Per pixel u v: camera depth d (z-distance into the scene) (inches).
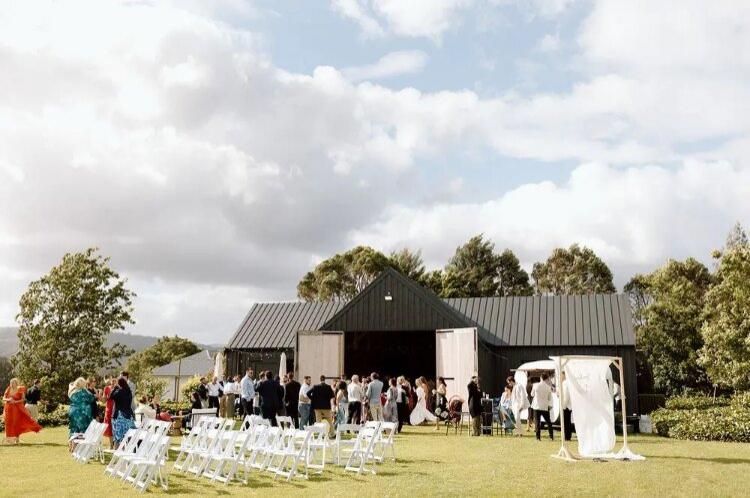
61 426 916.0
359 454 494.6
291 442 476.4
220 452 478.6
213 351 2930.6
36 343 1181.7
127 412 573.0
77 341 1194.6
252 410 879.1
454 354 1028.5
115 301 1234.6
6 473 474.9
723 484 413.4
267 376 692.7
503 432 818.2
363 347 1304.1
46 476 459.5
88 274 1215.6
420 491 390.0
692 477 440.8
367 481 434.3
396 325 1107.9
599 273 2600.9
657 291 1840.6
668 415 811.4
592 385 564.1
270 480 446.9
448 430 828.6
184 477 462.6
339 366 1095.0
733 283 1017.5
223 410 895.1
